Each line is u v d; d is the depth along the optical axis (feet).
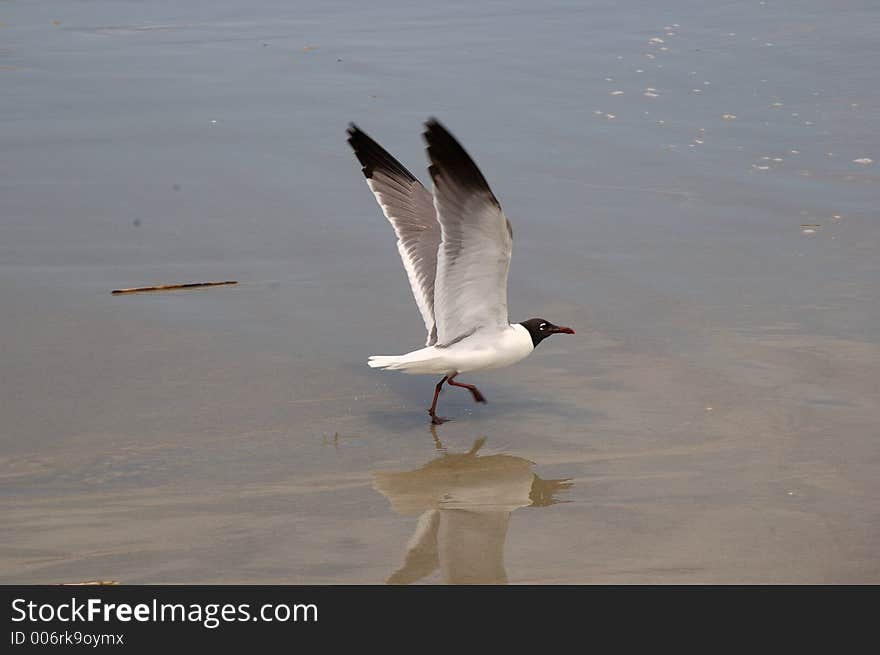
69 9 59.98
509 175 39.45
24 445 24.13
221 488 22.77
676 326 29.66
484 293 24.56
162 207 36.94
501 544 20.85
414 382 27.84
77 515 21.62
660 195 38.04
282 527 21.38
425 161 40.06
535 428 25.48
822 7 60.23
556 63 51.42
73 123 43.73
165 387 26.78
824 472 23.04
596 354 28.58
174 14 59.52
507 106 46.03
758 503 22.00
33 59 51.16
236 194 38.04
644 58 52.21
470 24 57.98
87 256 33.50
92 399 26.13
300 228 35.70
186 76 49.26
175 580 19.66
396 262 33.68
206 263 33.32
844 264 32.96
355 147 27.94
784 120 44.47
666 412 25.79
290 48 53.47
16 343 28.58
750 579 19.56
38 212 36.24
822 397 25.98
